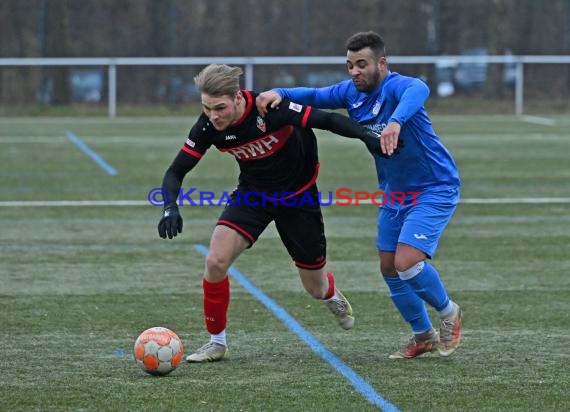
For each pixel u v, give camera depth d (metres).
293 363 16.20
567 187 39.91
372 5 83.38
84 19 82.44
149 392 14.37
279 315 19.86
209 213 33.50
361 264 25.23
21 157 49.50
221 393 14.34
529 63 82.44
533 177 42.78
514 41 84.81
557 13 84.81
